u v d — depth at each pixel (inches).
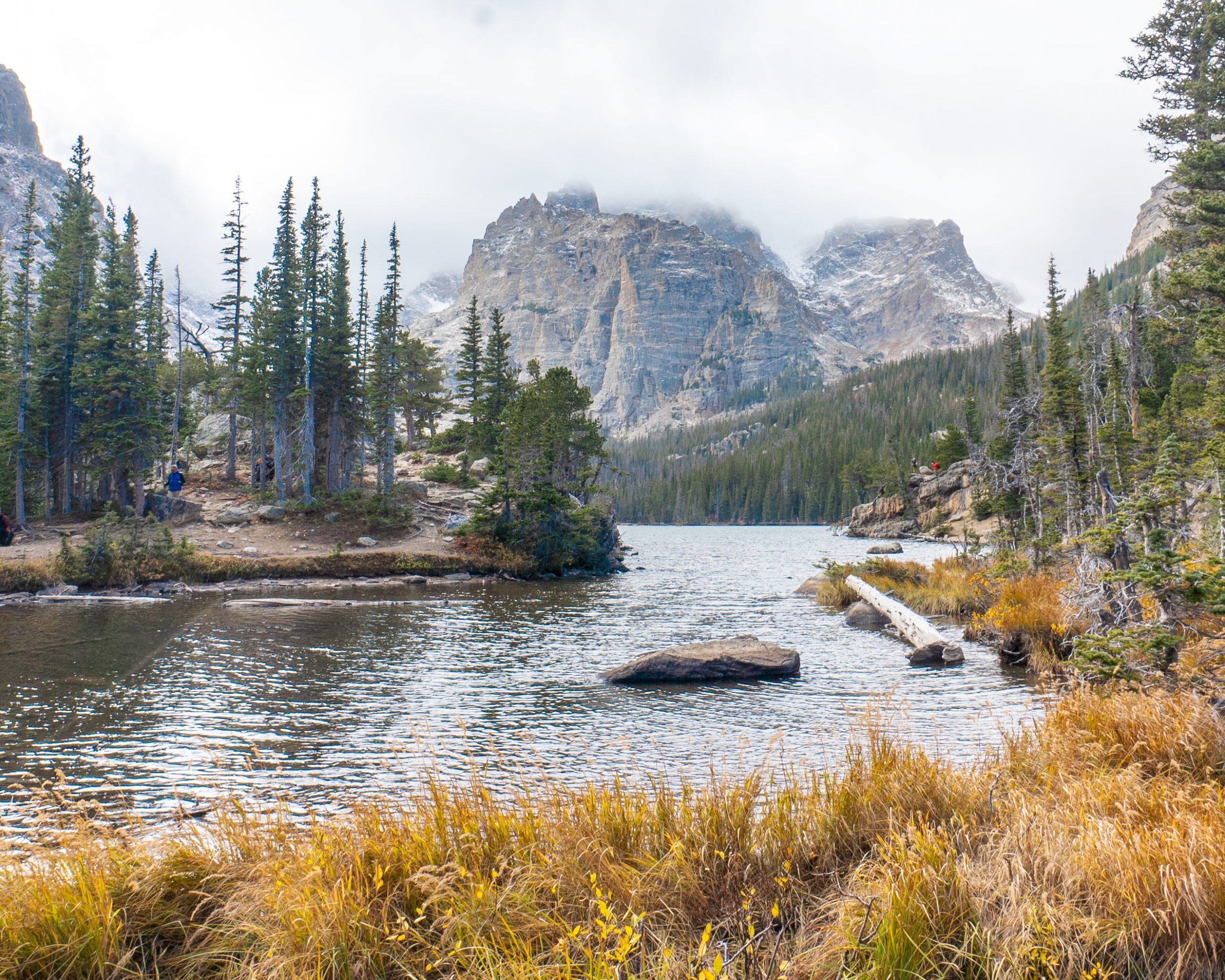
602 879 210.4
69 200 2411.4
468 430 3245.6
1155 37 1498.5
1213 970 172.1
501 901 193.3
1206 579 422.9
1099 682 435.2
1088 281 2733.8
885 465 4879.4
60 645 922.7
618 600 1499.8
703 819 247.8
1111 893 189.5
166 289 2908.5
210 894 206.4
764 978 167.0
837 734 530.6
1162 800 247.4
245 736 553.0
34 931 185.8
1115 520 550.0
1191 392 1407.5
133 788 437.1
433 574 1907.0
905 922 177.9
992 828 232.2
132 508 2090.3
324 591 1568.7
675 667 753.0
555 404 2731.3
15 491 2242.9
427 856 215.3
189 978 183.2
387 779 449.4
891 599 1093.1
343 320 2593.5
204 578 1625.2
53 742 534.0
